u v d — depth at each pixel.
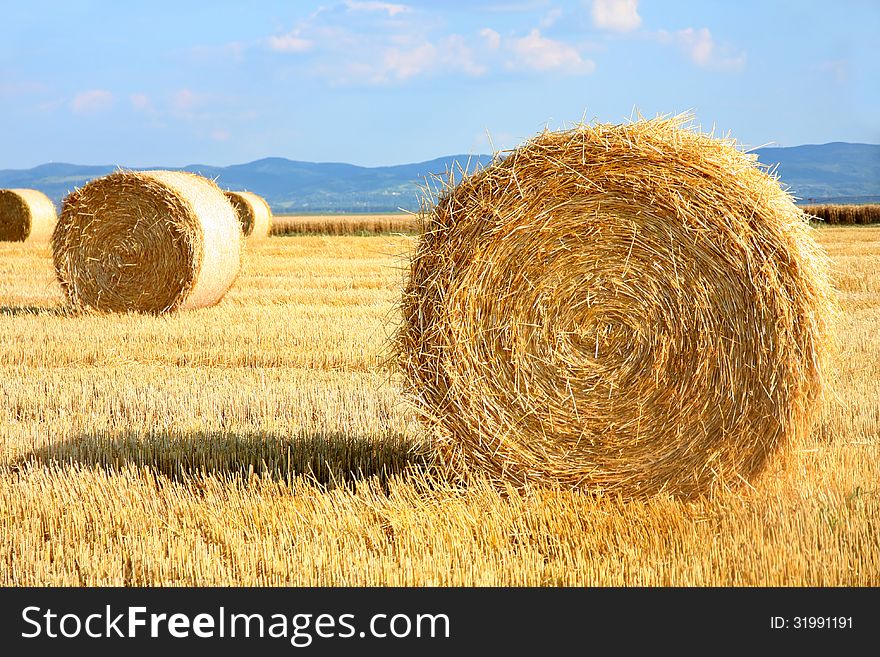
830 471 6.55
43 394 9.65
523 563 5.32
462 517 5.88
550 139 6.51
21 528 5.93
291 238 37.75
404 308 6.75
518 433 6.56
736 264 6.19
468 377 6.56
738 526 5.72
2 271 22.55
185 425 8.44
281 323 13.82
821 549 5.33
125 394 9.51
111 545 5.69
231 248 16.33
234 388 9.73
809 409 6.26
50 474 7.14
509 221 6.48
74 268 15.61
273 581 5.26
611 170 6.39
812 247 6.30
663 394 6.38
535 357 6.53
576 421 6.49
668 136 6.37
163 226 15.31
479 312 6.55
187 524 6.02
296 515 6.03
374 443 7.77
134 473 7.06
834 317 6.38
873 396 8.73
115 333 13.14
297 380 10.28
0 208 32.47
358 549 5.50
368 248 31.09
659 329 6.36
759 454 6.29
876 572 5.08
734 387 6.25
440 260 6.58
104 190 15.46
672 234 6.31
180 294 15.30
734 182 6.20
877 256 25.05
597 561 5.31
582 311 6.47
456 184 6.66
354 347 11.88
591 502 6.33
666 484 6.43
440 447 6.69
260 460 7.50
